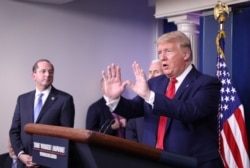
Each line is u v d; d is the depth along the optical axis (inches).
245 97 142.6
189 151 60.8
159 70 118.0
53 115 113.9
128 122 124.2
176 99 61.0
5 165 129.9
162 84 69.2
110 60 183.3
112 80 57.6
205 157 61.1
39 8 161.8
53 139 34.9
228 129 103.5
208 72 127.8
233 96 106.7
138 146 34.3
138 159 35.2
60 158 33.9
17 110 118.7
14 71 155.9
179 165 37.9
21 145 114.1
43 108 114.5
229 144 102.9
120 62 186.5
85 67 175.3
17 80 156.5
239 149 103.3
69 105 116.6
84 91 174.9
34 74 119.4
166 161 36.8
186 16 137.2
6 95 154.3
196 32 141.3
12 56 155.4
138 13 192.2
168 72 64.9
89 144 31.8
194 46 140.0
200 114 56.7
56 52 166.9
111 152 33.2
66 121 114.8
